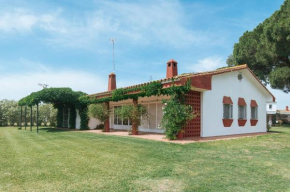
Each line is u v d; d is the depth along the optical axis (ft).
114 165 20.40
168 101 38.65
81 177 16.83
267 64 93.30
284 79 83.35
